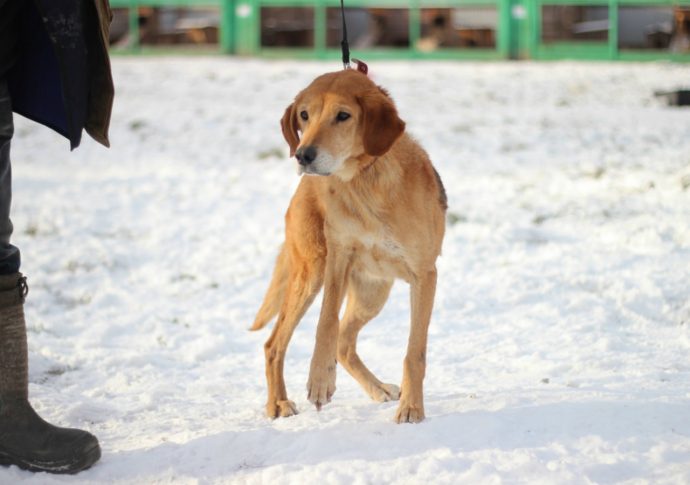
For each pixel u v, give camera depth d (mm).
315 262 6227
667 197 14086
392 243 5852
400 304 9961
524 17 30984
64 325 9492
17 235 13617
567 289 10180
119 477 4867
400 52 31500
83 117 4984
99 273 11750
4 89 4883
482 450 4852
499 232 12781
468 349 8234
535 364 7512
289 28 32156
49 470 4887
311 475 4641
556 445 4879
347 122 5789
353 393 6922
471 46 31688
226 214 14719
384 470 4645
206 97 24859
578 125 20734
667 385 6293
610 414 5309
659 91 24234
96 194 16406
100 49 5090
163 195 16172
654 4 30453
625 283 10195
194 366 8102
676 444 4836
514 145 19000
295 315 6297
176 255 12539
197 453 5094
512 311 9555
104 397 6977
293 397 6766
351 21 32062
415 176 5863
